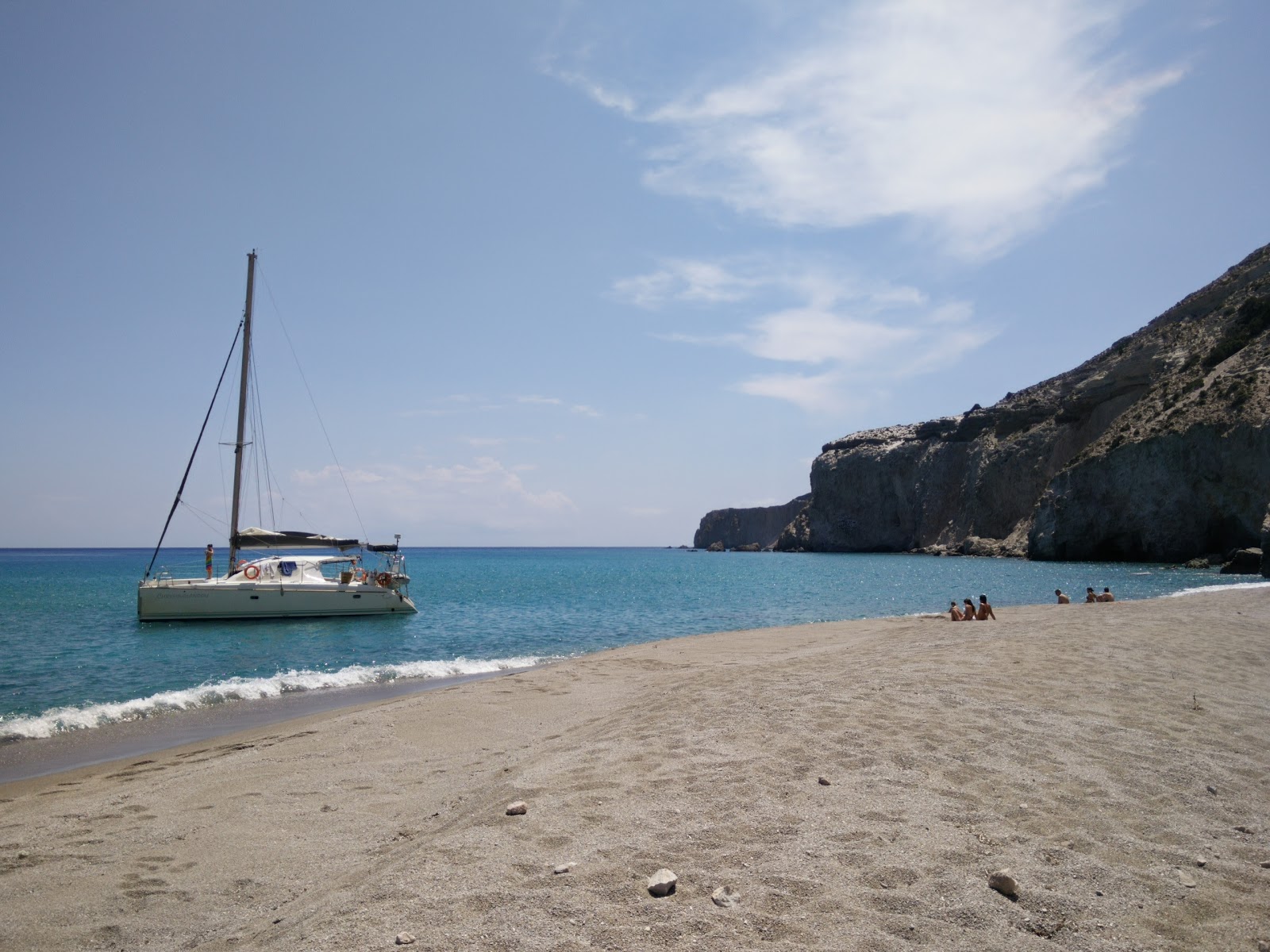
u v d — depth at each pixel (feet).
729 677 35.50
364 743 28.58
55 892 15.15
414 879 12.95
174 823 19.54
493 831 15.16
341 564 112.68
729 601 127.34
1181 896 12.17
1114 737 21.40
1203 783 17.75
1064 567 209.05
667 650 57.31
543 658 60.85
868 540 406.21
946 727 22.44
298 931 11.63
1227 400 200.44
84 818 20.13
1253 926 11.24
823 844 14.05
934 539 354.33
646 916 11.35
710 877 12.73
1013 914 11.43
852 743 20.88
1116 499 224.53
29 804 23.09
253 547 92.99
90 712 39.06
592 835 14.83
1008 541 293.43
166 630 81.46
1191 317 283.38
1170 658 34.76
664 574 239.71
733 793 17.02
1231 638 41.47
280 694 45.65
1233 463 191.11
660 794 17.24
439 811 19.67
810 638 63.21
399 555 103.71
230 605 87.04
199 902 14.58
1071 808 16.05
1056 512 241.14
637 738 22.90
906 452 388.37
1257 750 20.40
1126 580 150.82
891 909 11.55
